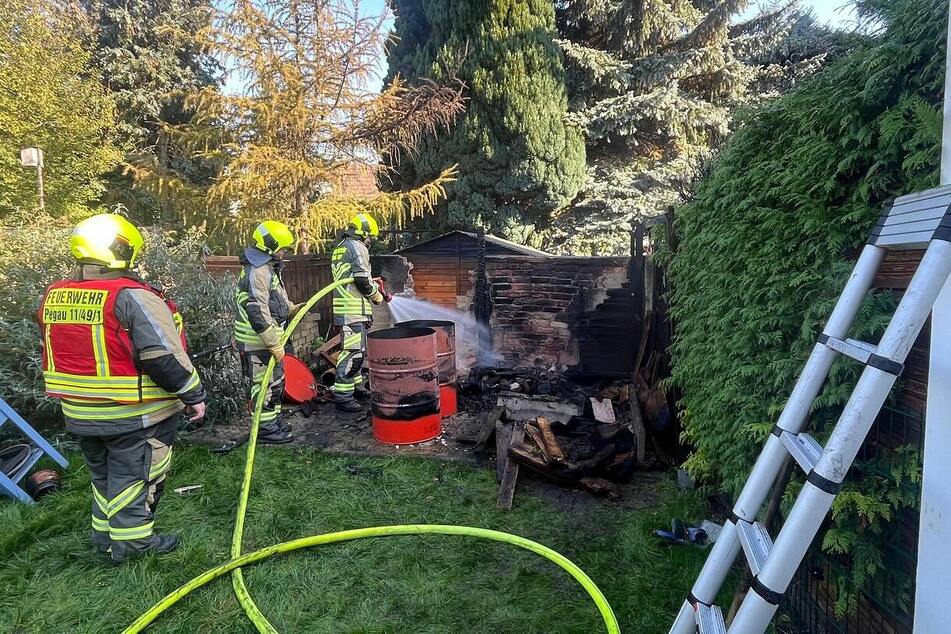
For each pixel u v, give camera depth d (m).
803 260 1.90
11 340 3.79
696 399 2.78
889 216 1.31
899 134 1.52
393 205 8.27
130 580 2.31
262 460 3.56
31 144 8.12
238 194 7.67
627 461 3.23
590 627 2.01
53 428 3.87
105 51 11.06
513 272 5.75
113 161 9.35
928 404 1.18
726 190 2.43
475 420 4.30
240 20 7.32
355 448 3.77
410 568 2.40
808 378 1.37
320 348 5.95
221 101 7.38
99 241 2.22
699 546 2.49
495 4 9.64
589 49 10.91
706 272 2.65
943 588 1.12
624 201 10.78
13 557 2.49
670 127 10.89
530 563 2.43
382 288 4.48
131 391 2.27
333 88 8.09
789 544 1.09
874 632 1.54
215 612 2.13
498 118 10.09
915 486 1.37
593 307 5.52
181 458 3.58
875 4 1.70
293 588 2.27
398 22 11.23
